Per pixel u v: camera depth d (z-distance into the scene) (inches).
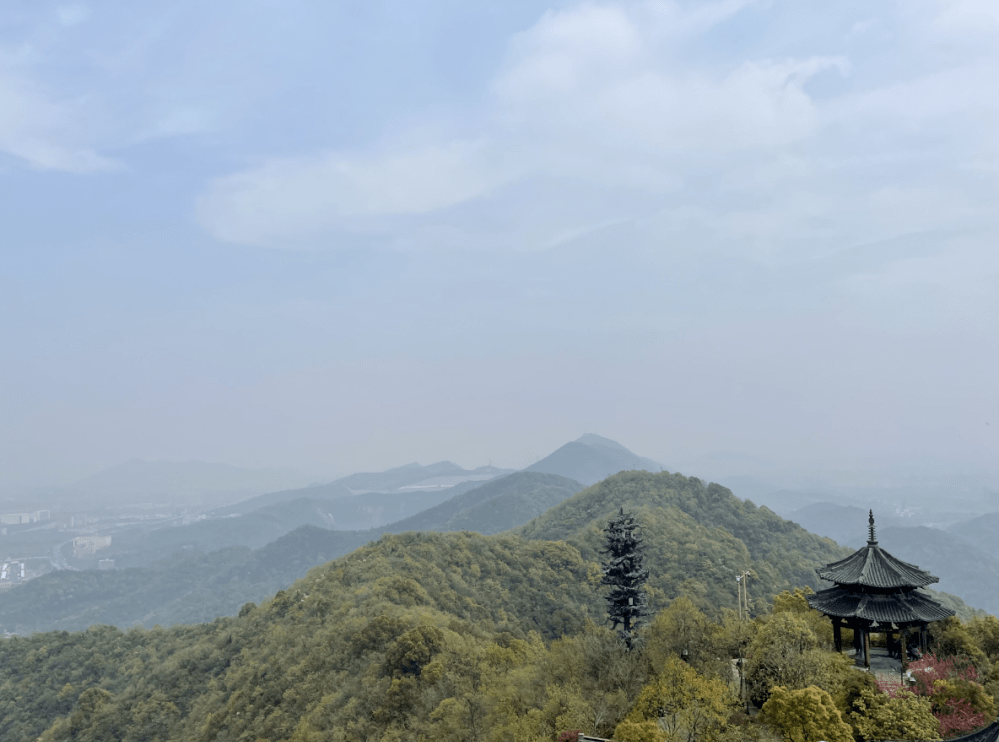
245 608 6737.2
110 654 6801.2
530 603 6097.4
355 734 3356.3
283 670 4485.7
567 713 2233.0
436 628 3996.1
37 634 7386.8
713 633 2391.7
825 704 1790.1
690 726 1873.8
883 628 2066.9
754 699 1996.8
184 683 5255.9
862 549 2155.5
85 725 5275.6
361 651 4188.0
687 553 7091.5
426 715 3206.2
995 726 1806.1
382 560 6200.8
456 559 6545.3
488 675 3203.7
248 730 3973.9
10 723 6038.4
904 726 1782.7
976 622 2240.4
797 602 2503.7
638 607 2677.2
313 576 6358.3
